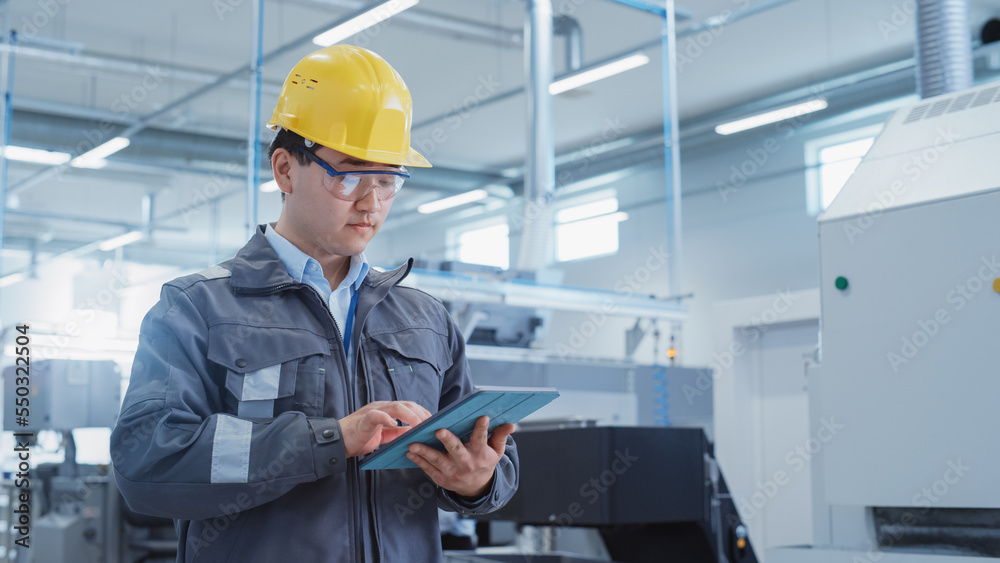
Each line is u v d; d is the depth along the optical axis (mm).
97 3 5828
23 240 10586
